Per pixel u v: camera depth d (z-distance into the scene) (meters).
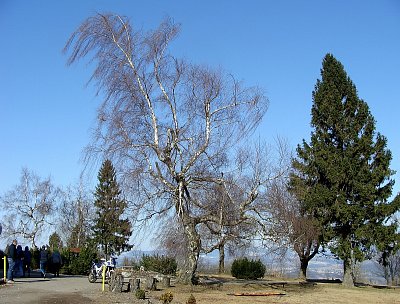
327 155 33.97
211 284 27.16
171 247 24.31
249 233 24.95
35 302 16.61
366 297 24.62
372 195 32.62
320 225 33.06
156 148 23.36
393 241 32.75
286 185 31.81
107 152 22.67
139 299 19.20
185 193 24.62
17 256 26.61
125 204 23.44
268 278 38.47
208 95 24.19
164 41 24.06
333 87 35.03
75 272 35.06
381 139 33.81
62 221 65.56
